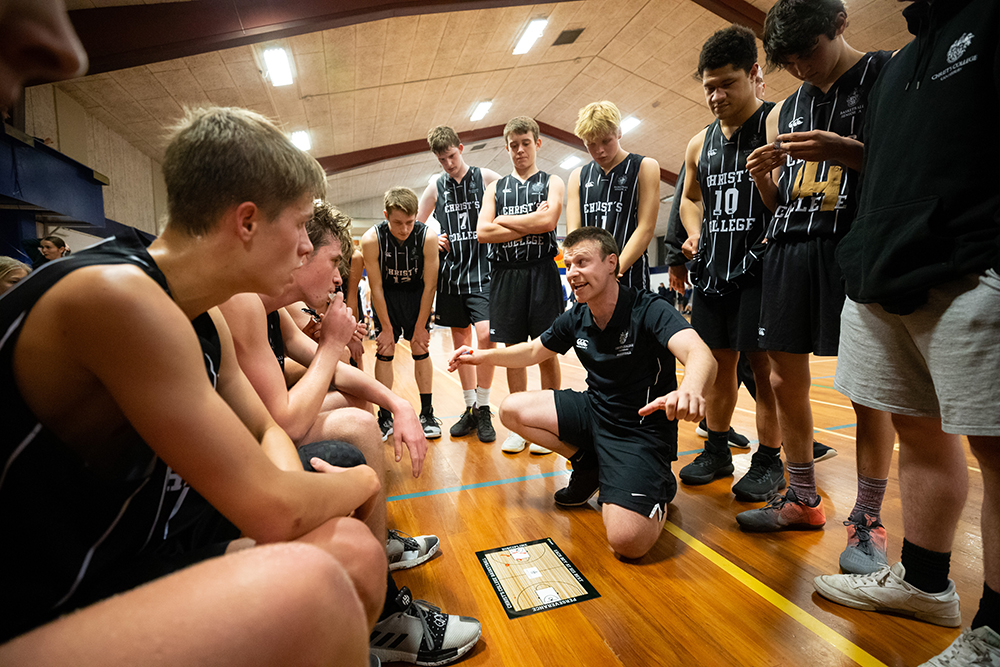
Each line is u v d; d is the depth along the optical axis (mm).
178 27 5457
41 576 500
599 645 1169
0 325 459
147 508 620
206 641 360
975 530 1682
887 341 1120
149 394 494
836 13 1434
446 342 9820
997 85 820
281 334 1428
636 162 2369
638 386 1725
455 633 1138
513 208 2686
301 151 667
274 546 437
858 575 1300
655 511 1542
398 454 1294
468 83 9922
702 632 1201
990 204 868
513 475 2318
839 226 1538
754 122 1882
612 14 8469
